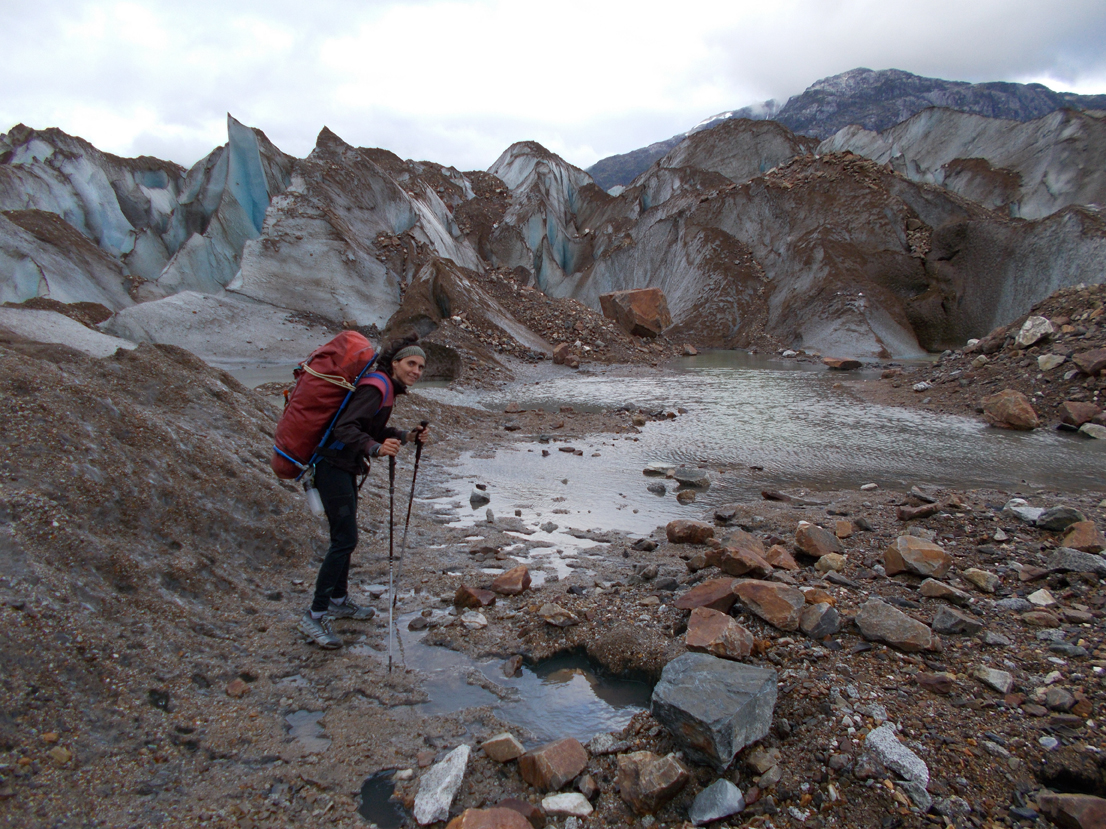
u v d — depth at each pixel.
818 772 2.27
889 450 8.31
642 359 21.05
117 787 2.10
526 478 6.95
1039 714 2.48
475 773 2.39
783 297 26.64
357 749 2.49
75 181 37.69
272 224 25.31
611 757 2.46
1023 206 33.38
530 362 19.12
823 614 3.13
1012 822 2.03
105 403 3.88
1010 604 3.42
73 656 2.47
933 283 25.28
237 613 3.37
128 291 28.89
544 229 38.09
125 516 3.39
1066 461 7.60
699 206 31.80
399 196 30.31
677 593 3.72
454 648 3.32
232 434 4.89
